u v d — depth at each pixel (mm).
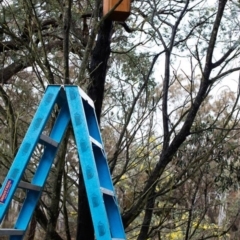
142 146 5062
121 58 6066
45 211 4902
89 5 5020
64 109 3043
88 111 3123
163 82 5281
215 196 6402
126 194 5445
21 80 5797
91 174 2480
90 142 2586
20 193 4750
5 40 5039
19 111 4695
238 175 5938
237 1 5227
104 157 3002
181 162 5359
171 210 5301
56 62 4883
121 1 3820
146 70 5887
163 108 5133
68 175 4879
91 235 4262
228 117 5016
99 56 4500
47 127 4086
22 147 2623
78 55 4945
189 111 4746
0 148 4184
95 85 4441
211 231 6359
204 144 5379
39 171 3055
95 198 2430
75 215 5430
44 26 5402
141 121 5250
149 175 4812
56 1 4543
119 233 2811
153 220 5766
